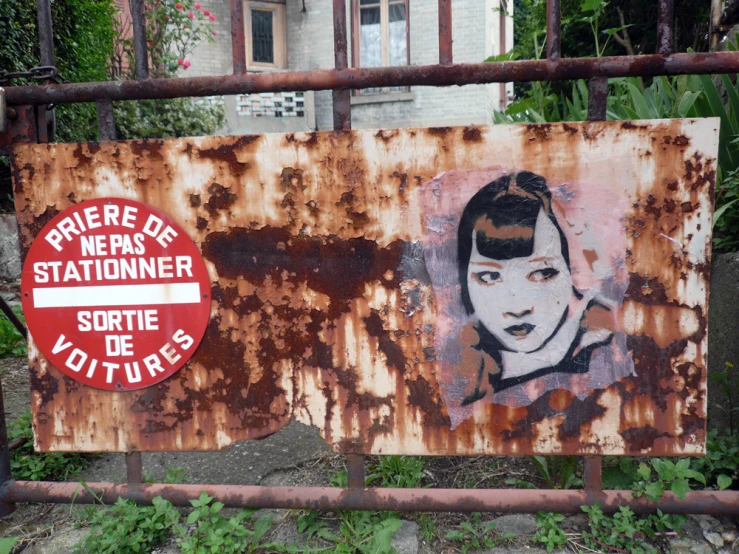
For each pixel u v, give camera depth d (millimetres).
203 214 1674
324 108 9297
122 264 1711
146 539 1691
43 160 1701
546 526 1712
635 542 1623
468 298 1634
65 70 5367
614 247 1584
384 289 1651
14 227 4867
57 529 1816
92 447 1768
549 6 1566
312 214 1646
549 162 1579
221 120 8359
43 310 1744
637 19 4816
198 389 1727
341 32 1619
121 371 1735
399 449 1686
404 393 1671
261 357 1700
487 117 8734
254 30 9508
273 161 1642
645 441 1622
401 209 1625
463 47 8344
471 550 1674
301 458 2279
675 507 1633
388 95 8938
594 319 1609
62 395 1768
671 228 1562
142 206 1685
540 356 1631
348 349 1675
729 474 1891
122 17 7566
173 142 1658
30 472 2076
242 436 1725
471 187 1604
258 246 1672
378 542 1569
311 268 1666
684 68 1533
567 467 1904
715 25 3516
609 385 1620
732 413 1992
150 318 1718
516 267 1616
